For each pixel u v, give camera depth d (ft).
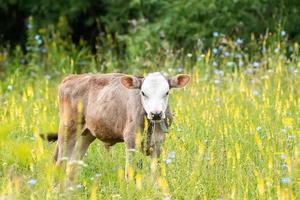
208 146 41.47
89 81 43.57
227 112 45.47
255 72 61.41
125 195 35.50
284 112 44.70
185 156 38.86
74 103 43.65
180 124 45.34
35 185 35.19
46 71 74.18
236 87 55.83
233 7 78.43
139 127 40.24
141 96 39.96
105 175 41.55
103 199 36.99
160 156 39.83
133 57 74.69
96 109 42.29
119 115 41.32
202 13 78.28
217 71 58.34
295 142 40.68
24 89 64.54
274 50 65.67
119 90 41.63
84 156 45.75
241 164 38.24
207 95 52.95
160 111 38.83
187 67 66.03
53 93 59.62
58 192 34.63
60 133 44.11
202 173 37.50
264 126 43.42
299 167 35.76
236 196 34.45
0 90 60.39
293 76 57.16
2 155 39.11
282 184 36.01
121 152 44.27
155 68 65.16
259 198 34.53
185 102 51.13
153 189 35.37
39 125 45.91
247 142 41.42
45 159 35.83
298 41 76.79
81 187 38.09
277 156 39.22
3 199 32.42
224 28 77.87
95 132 42.80
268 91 52.44
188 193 35.73
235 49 74.33
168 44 74.28
